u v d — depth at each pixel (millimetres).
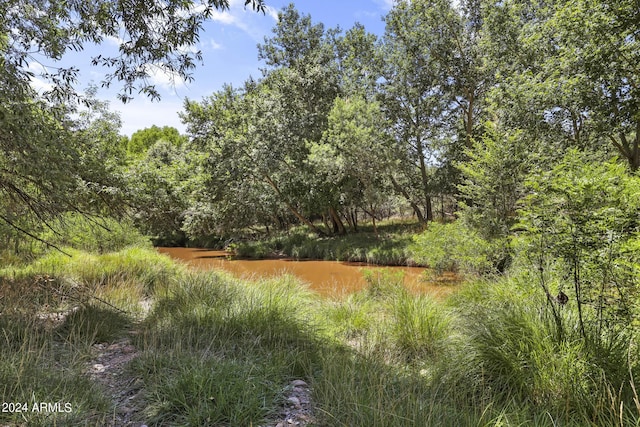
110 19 4566
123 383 3184
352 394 2748
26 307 4895
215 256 21656
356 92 20906
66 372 3146
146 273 8195
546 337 3205
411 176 22359
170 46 4699
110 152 7656
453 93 18766
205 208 21391
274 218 25453
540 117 10352
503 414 2398
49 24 4883
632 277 3199
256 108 19969
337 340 4742
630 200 3355
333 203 20672
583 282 3439
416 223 22078
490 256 8008
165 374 3111
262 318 4758
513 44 12766
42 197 5746
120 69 4781
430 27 18172
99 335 4367
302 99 21984
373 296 7254
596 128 9281
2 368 2932
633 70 8180
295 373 3592
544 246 3729
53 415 2434
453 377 3320
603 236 3289
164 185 8297
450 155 20844
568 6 8922
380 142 18625
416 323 4785
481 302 5258
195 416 2570
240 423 2564
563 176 3631
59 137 5168
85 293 5809
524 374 3035
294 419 2701
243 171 20031
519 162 8500
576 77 9008
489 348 3369
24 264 9281
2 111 3680
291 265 16609
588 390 2717
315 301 6734
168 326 4508
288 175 21359
